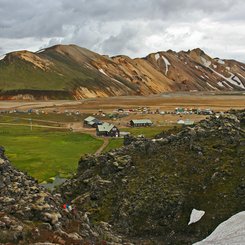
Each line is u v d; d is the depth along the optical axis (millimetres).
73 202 70875
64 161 125500
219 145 74812
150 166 74375
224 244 47312
